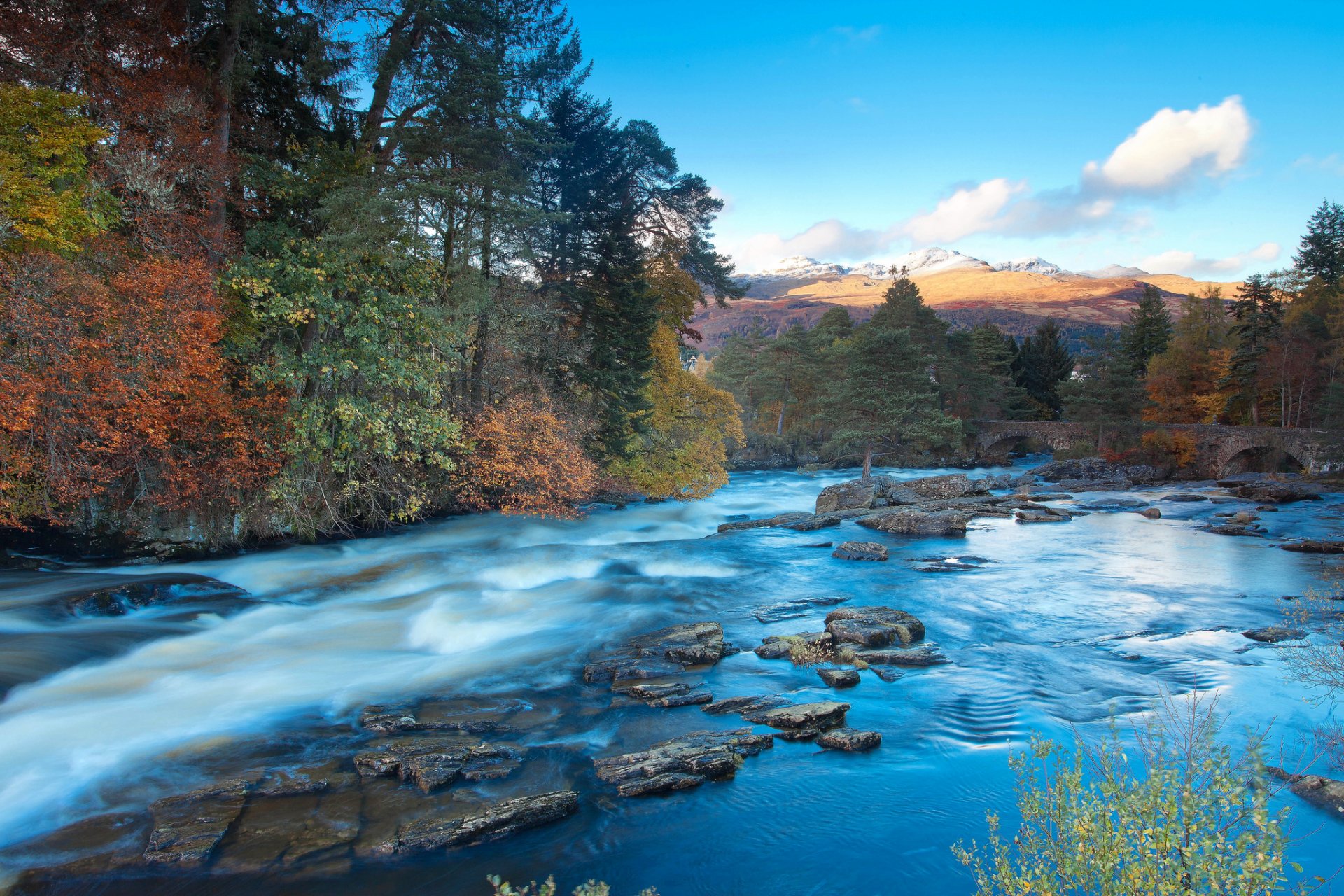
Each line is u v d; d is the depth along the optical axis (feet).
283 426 64.75
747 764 29.71
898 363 183.83
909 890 21.76
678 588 59.57
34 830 24.35
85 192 51.49
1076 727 32.71
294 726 32.55
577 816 25.86
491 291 80.74
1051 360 333.83
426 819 24.97
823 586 61.11
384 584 59.52
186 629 45.91
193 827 24.23
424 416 69.15
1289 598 58.18
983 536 90.27
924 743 31.35
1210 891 13.73
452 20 73.31
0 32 52.70
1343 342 202.18
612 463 106.52
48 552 58.34
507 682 38.60
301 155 72.95
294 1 72.90
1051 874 16.55
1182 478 206.39
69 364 48.26
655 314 106.11
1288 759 29.17
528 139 76.33
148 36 62.08
